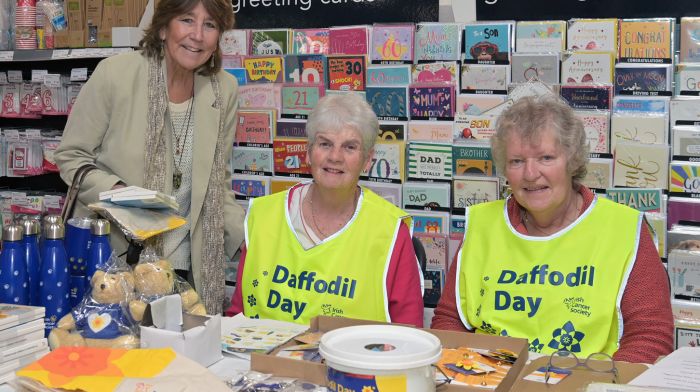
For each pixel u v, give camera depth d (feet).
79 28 12.09
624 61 9.41
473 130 9.91
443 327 6.89
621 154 9.22
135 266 6.18
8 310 5.30
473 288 6.82
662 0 9.51
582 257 6.44
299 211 7.17
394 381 4.02
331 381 4.22
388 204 7.27
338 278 6.88
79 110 8.89
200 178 9.12
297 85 10.61
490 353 5.17
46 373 4.53
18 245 6.25
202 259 9.24
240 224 9.63
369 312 6.91
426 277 10.07
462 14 10.33
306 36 10.79
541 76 9.59
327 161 6.80
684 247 8.91
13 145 13.32
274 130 10.80
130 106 8.84
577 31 9.59
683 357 5.04
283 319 6.90
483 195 9.88
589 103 9.37
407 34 10.20
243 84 10.94
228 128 9.62
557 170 6.30
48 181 14.17
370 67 10.32
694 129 8.98
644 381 4.60
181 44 8.54
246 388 4.65
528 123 6.30
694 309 8.80
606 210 6.56
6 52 12.37
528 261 6.61
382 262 6.95
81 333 5.42
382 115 10.32
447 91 9.95
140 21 11.80
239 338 5.80
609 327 6.27
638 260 6.36
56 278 6.34
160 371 4.59
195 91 9.21
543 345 6.33
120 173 8.87
